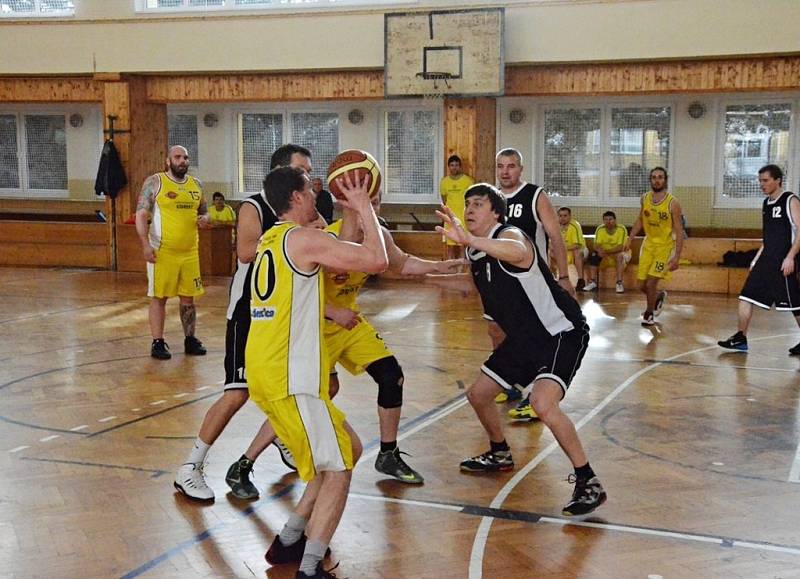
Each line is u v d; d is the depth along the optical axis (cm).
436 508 448
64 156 2009
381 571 374
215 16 1497
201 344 857
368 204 359
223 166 1950
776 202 856
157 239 811
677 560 384
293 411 353
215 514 440
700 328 1030
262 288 358
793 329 1027
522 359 481
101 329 995
